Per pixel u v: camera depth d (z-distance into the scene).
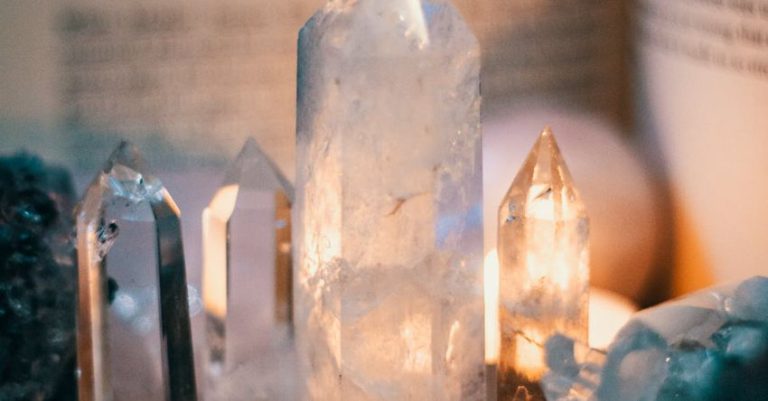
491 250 0.32
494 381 0.30
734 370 0.27
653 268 0.37
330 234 0.27
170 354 0.28
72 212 0.29
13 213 0.29
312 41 0.27
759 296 0.28
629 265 0.37
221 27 0.37
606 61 0.39
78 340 0.28
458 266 0.27
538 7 0.39
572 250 0.28
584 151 0.37
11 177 0.30
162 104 0.37
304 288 0.28
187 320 0.29
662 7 0.36
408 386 0.27
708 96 0.34
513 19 0.39
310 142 0.27
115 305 0.29
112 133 0.37
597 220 0.36
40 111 0.36
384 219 0.27
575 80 0.39
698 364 0.27
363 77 0.26
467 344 0.28
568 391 0.28
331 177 0.27
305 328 0.28
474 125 0.27
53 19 0.36
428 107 0.26
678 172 0.36
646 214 0.37
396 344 0.27
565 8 0.39
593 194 0.36
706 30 0.34
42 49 0.36
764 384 0.27
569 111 0.39
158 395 0.29
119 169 0.28
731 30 0.33
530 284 0.28
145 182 0.28
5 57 0.36
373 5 0.26
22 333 0.29
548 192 0.28
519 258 0.28
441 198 0.27
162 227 0.28
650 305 0.37
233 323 0.30
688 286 0.36
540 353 0.28
